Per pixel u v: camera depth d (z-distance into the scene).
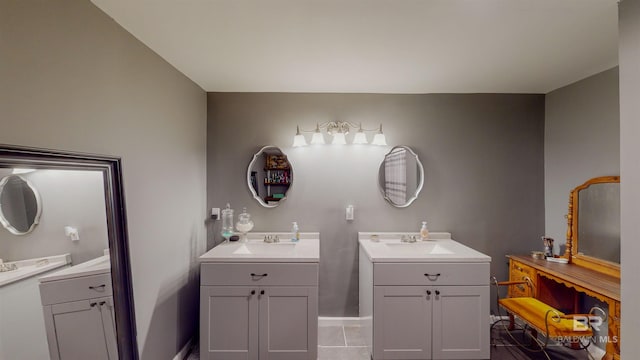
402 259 2.11
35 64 1.13
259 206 2.80
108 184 1.48
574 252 2.43
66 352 1.23
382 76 2.40
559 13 1.50
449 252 2.36
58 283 1.21
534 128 2.79
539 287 2.37
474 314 2.13
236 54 1.99
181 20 1.57
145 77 1.83
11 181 1.05
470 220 2.79
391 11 1.49
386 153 2.78
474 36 1.75
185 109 2.37
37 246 1.13
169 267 2.11
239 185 2.80
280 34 1.73
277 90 2.75
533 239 2.79
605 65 2.16
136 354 1.59
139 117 1.77
